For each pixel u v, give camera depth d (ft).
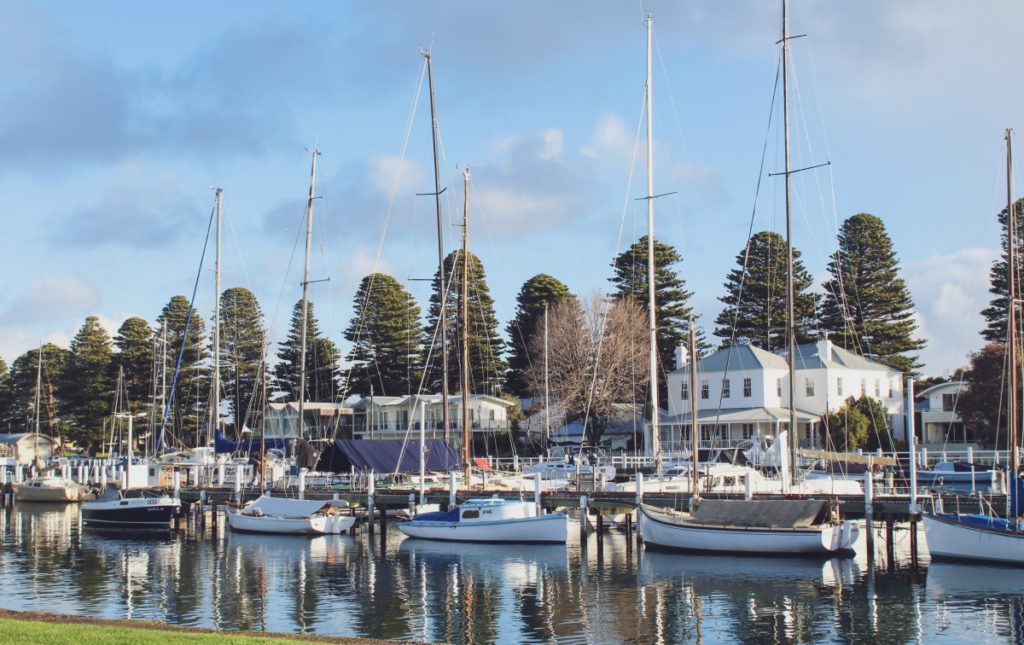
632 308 322.96
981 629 93.09
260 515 172.86
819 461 220.02
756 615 99.55
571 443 319.47
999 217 284.00
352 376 380.58
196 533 176.96
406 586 117.39
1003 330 327.88
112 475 268.21
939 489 170.60
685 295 343.46
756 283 355.56
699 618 98.68
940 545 125.70
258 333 395.34
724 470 185.26
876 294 363.35
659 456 168.04
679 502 151.12
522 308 373.20
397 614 101.76
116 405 363.35
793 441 155.12
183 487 196.44
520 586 116.37
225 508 184.24
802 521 132.26
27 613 87.81
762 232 358.64
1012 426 131.34
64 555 149.69
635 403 293.64
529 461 276.00
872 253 366.22
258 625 96.99
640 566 128.88
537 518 150.00
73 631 69.31
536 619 98.84
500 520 151.33
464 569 129.29
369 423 333.42
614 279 347.56
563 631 93.76
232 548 154.20
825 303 367.25
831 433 268.00
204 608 105.60
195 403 383.04
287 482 189.06
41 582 123.34
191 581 123.03
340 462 168.96
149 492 192.54
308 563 136.87
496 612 102.27
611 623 96.94
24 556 149.07
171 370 376.89
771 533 132.77
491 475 191.21
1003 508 134.21
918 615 98.73
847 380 299.17
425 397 332.60
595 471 183.32
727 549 135.23
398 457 169.07
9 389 435.94
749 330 360.48
